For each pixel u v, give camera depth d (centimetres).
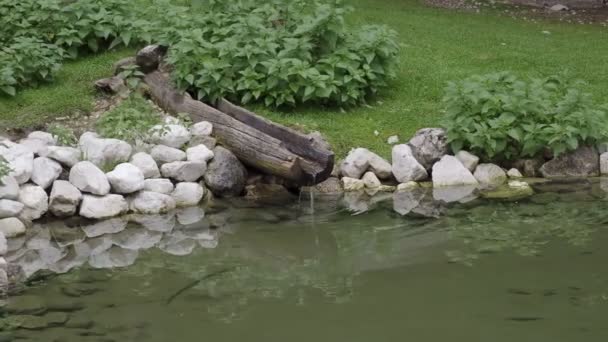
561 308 526
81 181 739
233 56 906
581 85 1006
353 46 962
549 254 622
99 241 675
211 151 801
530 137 830
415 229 690
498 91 877
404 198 780
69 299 556
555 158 839
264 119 824
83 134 816
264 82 909
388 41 963
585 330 493
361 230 693
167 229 705
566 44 1299
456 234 674
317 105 932
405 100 973
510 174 838
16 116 866
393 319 515
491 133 831
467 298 546
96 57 1012
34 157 765
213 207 764
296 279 588
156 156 794
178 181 783
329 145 850
